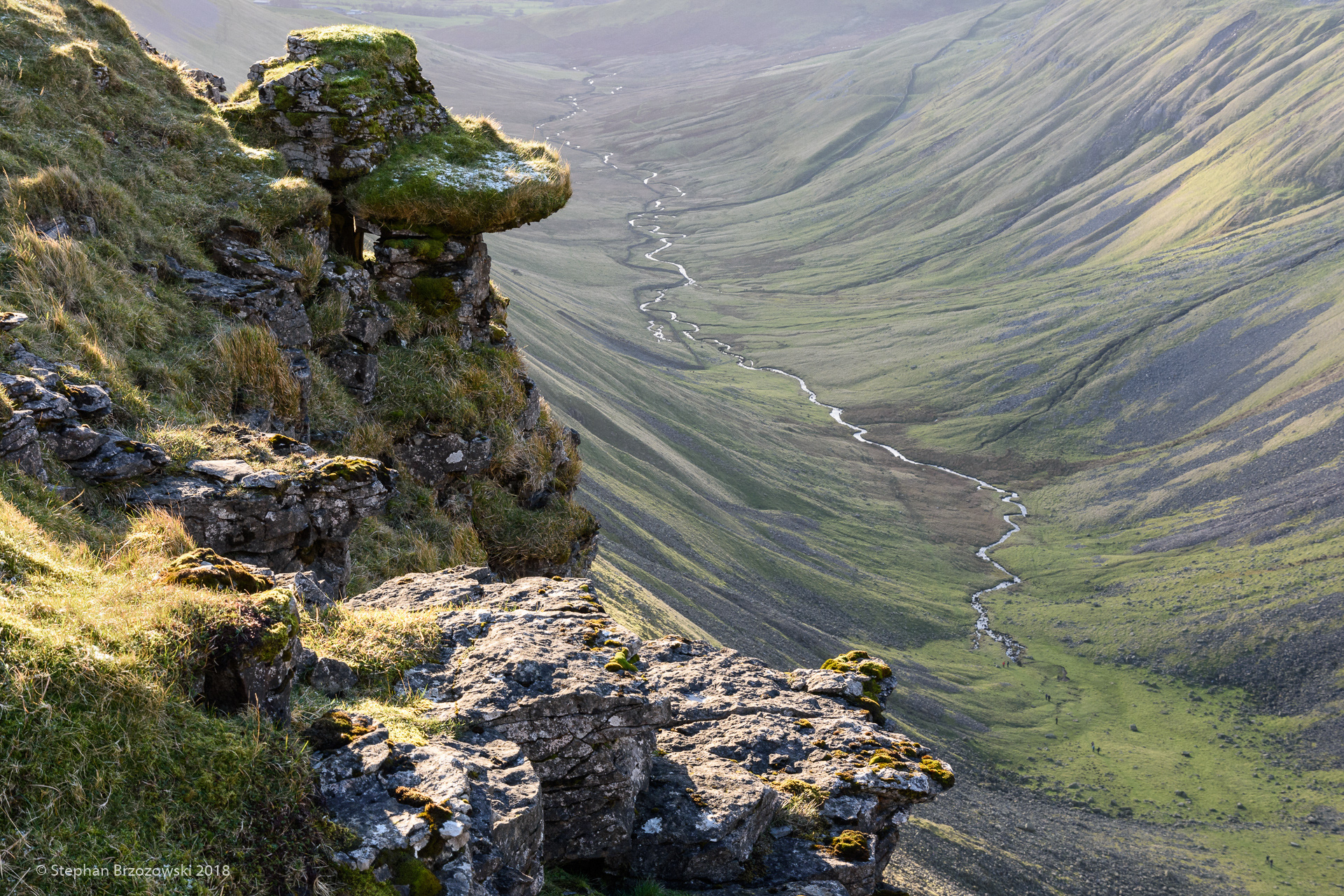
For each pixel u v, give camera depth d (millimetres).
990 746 122125
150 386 12930
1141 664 148125
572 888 7320
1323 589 154625
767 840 8453
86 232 14219
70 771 4539
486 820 6066
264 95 19875
